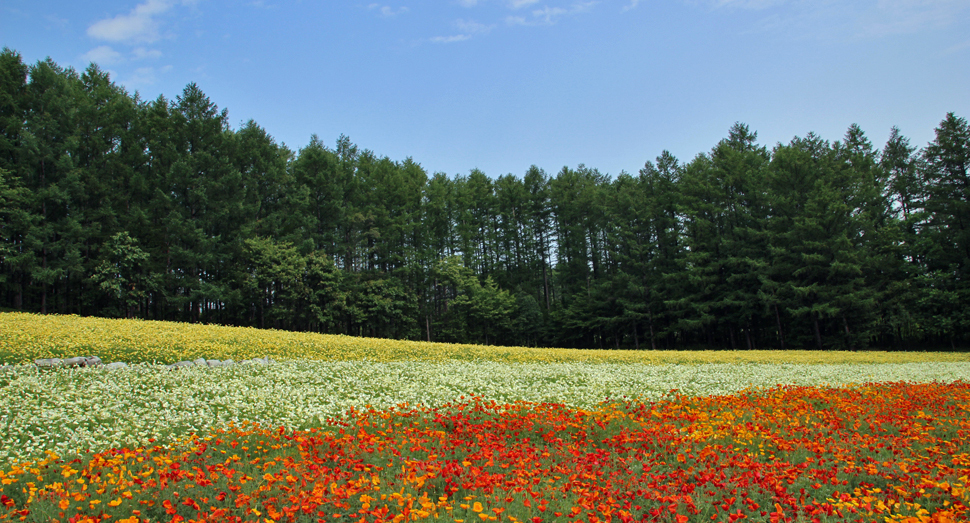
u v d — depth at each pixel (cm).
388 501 566
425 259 5619
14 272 3953
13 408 1002
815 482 663
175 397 1178
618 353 3053
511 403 1265
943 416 1075
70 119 4175
